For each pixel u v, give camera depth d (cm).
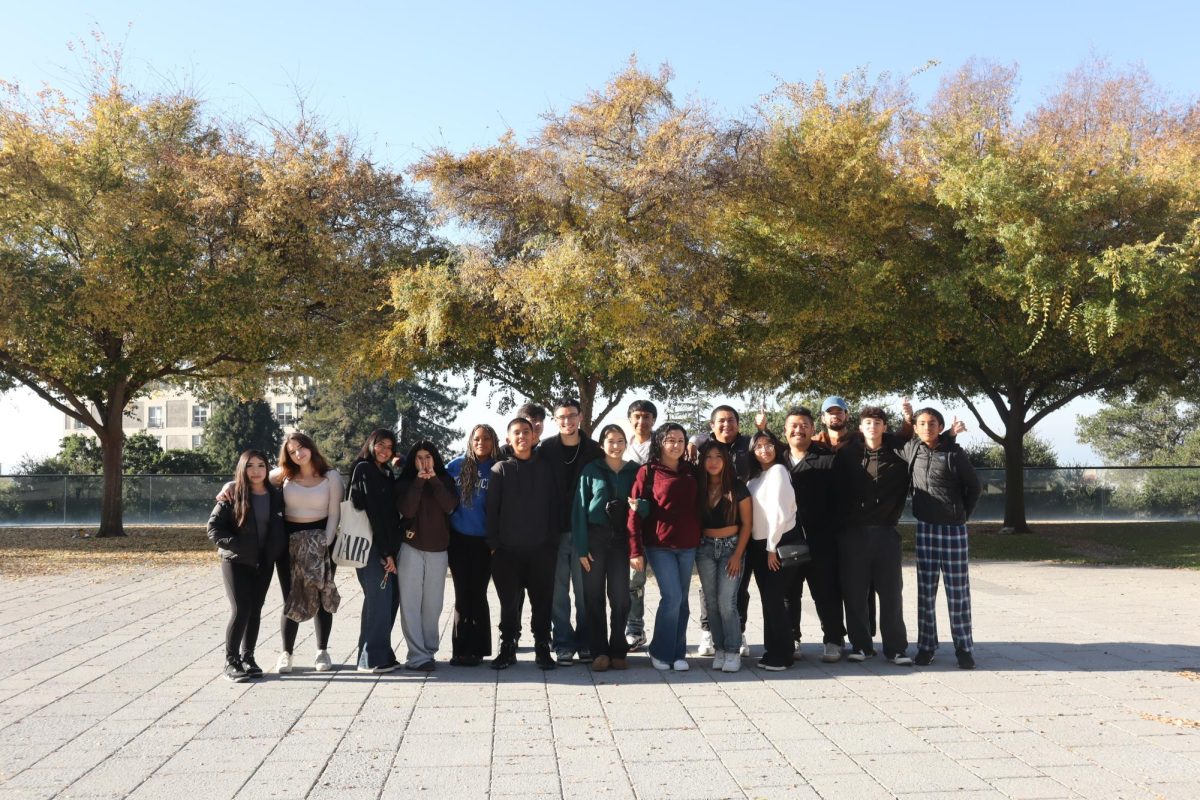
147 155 2012
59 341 1875
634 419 844
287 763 522
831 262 1923
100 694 682
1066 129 2158
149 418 8688
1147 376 2159
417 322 1848
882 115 1920
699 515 769
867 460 785
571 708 643
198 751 544
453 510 774
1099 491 2781
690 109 1745
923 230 1919
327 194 1978
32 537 2217
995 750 543
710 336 1869
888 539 783
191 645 873
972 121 1847
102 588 1308
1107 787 479
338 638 913
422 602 772
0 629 965
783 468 762
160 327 1947
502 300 1788
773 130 1906
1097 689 693
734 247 1919
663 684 716
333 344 2069
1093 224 1758
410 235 2089
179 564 1644
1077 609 1112
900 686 707
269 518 739
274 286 1945
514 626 779
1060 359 2022
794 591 834
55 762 523
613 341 1786
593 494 762
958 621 773
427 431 6888
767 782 489
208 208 1920
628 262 1683
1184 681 718
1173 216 1708
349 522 750
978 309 1891
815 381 2131
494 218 1811
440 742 562
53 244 1998
